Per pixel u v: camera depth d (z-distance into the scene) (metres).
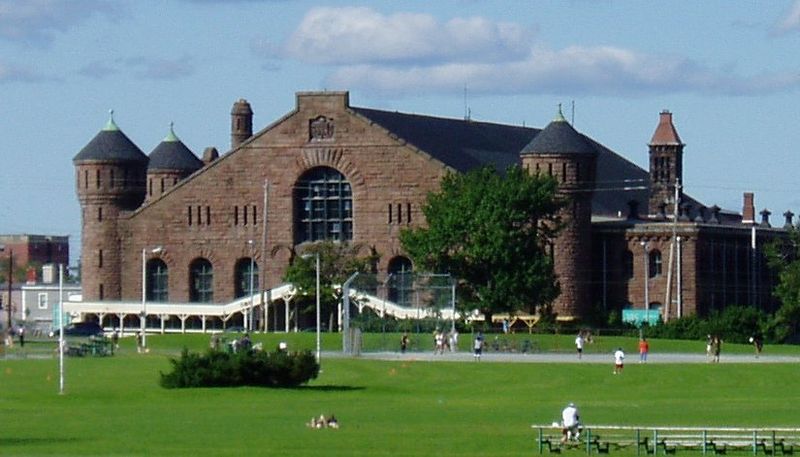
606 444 112.44
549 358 190.25
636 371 170.38
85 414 133.50
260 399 145.50
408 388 156.75
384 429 122.25
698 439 113.81
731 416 131.12
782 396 151.00
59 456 108.19
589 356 195.12
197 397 146.88
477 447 113.19
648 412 135.00
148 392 149.62
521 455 110.31
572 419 112.56
